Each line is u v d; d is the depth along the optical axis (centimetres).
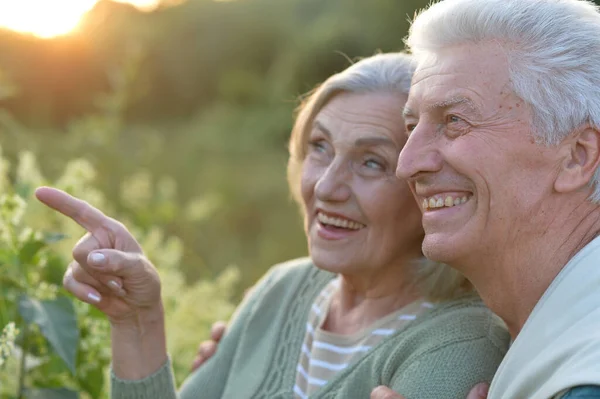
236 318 199
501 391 120
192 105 1619
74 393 173
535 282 125
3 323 172
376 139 160
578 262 117
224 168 1020
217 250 597
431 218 130
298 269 200
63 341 158
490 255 127
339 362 169
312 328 181
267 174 1051
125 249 151
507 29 123
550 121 118
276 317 190
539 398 106
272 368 181
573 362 104
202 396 189
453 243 127
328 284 189
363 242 166
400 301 169
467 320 150
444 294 161
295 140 185
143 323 161
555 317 115
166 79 1559
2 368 174
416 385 142
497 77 122
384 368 154
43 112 469
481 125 123
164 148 984
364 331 168
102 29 712
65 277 154
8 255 167
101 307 158
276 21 1745
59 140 396
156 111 1530
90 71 707
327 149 172
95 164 359
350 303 179
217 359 194
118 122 375
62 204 148
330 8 1661
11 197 171
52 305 162
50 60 625
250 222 776
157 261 246
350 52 1395
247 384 180
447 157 125
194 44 1652
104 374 207
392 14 1384
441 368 143
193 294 244
